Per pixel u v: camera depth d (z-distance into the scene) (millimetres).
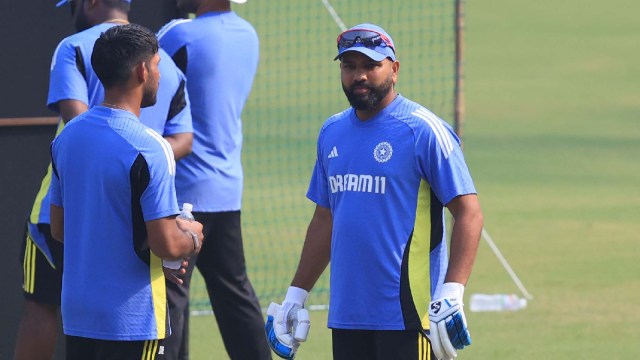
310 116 77438
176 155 22734
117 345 17625
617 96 89125
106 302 17500
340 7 110625
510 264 40594
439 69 94688
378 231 18266
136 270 17578
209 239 24734
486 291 36594
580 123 77750
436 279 18453
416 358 18250
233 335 25219
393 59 18453
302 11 108625
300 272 19984
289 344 19609
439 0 116625
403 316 18172
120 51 17594
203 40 24500
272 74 91188
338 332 18859
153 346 17750
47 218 21859
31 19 25625
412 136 18219
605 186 57094
